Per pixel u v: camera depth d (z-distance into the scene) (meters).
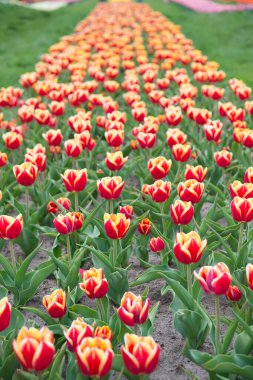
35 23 11.20
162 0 17.27
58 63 4.94
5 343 1.66
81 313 1.85
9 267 2.00
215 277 1.45
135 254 2.34
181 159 2.47
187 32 9.56
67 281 1.97
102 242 2.23
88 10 14.12
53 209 2.50
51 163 2.98
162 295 2.09
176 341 1.91
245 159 3.02
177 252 1.60
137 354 1.28
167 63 5.12
